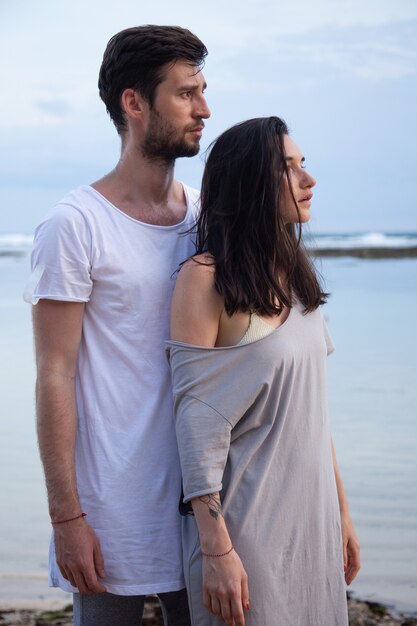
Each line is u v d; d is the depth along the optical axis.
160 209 2.77
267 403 2.51
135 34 2.64
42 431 2.60
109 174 2.78
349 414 8.21
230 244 2.53
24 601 4.34
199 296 2.51
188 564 2.59
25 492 6.10
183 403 2.50
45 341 2.61
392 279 26.97
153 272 2.67
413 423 7.80
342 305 18.38
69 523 2.59
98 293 2.65
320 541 2.58
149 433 2.66
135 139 2.70
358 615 4.07
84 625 2.72
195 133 2.70
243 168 2.55
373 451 6.89
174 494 2.69
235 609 2.44
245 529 2.49
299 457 2.54
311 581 2.57
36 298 2.59
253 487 2.50
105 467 2.65
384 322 15.22
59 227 2.59
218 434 2.47
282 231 2.56
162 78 2.63
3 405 8.91
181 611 2.88
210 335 2.52
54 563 2.78
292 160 2.59
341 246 53.44
